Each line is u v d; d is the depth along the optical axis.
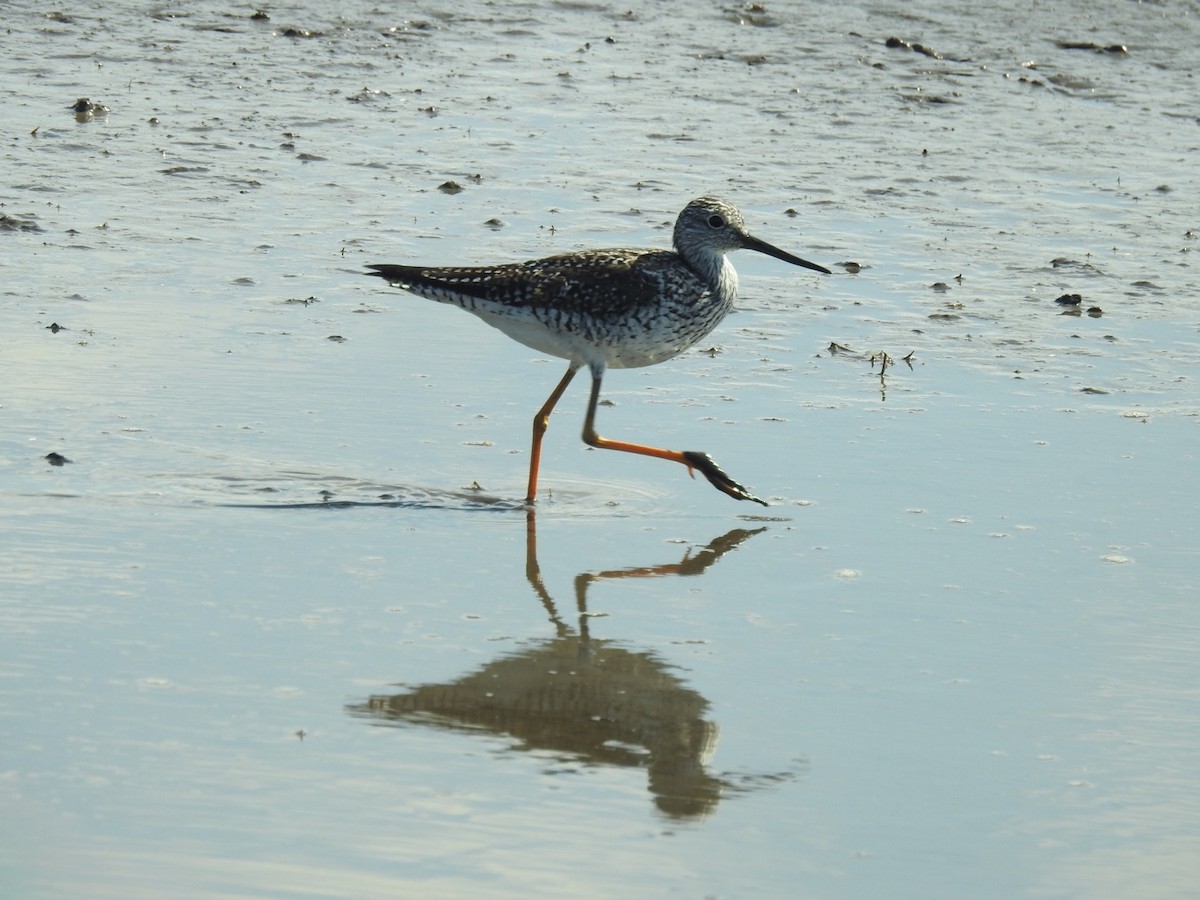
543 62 25.06
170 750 8.34
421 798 8.03
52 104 21.52
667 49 25.98
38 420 12.95
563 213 18.77
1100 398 14.49
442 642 9.82
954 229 19.11
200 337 14.97
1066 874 7.62
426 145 21.09
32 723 8.54
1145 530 11.79
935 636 10.11
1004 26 27.47
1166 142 22.64
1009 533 11.72
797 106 23.55
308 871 7.35
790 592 10.75
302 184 19.42
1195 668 9.73
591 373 13.02
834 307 16.75
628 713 9.03
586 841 7.73
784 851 7.71
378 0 27.67
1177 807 8.22
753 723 8.98
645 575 10.99
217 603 10.15
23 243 16.94
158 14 26.12
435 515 11.87
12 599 10.02
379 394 14.05
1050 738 8.87
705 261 13.15
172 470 12.24
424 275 12.88
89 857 7.39
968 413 14.10
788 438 13.53
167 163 19.75
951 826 7.99
